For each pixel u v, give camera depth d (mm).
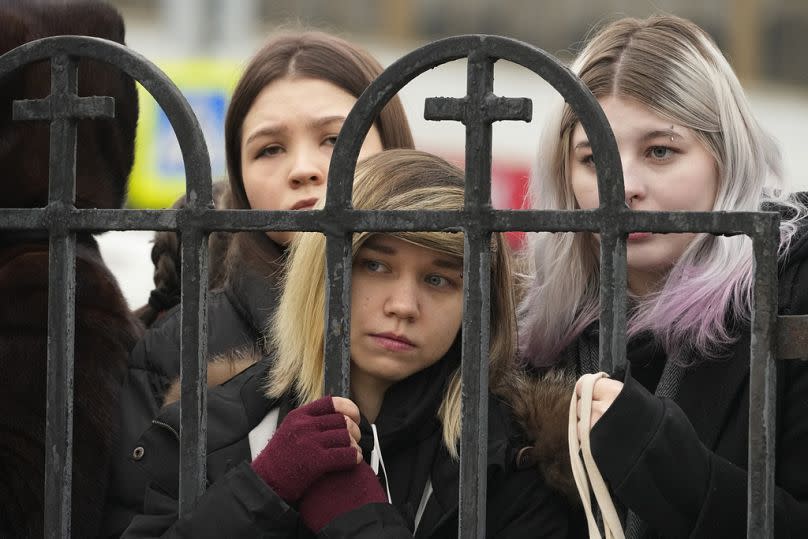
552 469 6535
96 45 6102
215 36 25734
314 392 6516
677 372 6945
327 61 8523
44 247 7012
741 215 5305
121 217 6070
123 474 6809
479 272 5641
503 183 26812
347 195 5801
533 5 43281
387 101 5789
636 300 7383
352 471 5875
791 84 42656
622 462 5547
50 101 6168
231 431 6621
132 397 7109
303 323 6574
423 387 6707
